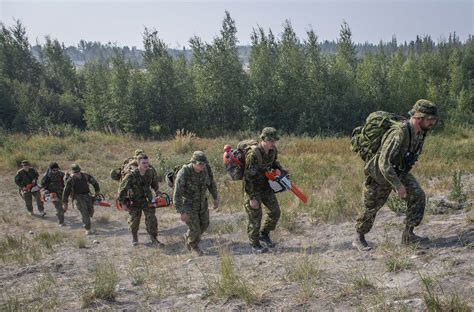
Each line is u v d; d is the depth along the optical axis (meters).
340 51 37.62
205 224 6.81
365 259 4.85
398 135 4.22
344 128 30.52
